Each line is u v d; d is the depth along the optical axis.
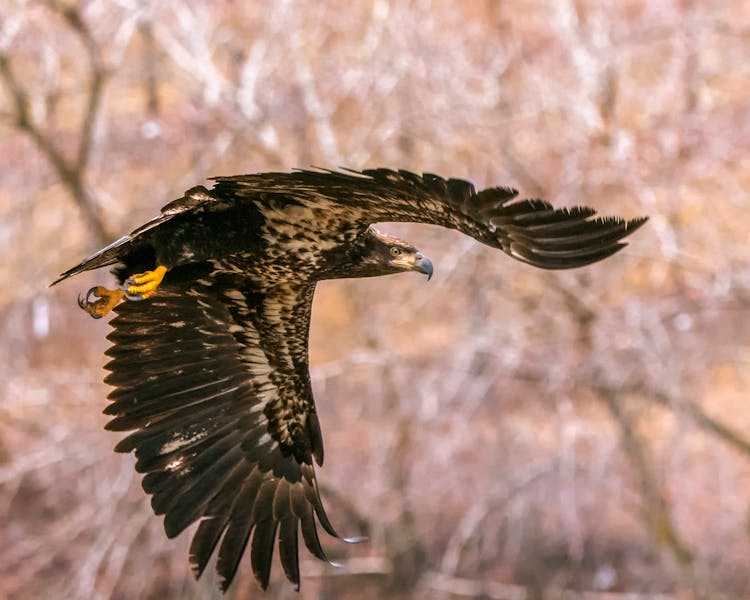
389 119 18.78
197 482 9.35
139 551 18.77
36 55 19.38
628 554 20.12
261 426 9.55
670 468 19.89
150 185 19.53
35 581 18.86
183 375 9.42
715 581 19.75
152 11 18.62
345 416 20.03
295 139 19.11
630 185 18.42
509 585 19.78
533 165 18.98
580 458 20.06
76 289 19.45
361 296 19.70
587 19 19.44
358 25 19.33
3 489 19.17
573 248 7.74
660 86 19.12
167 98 20.08
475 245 18.80
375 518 19.78
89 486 18.80
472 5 19.31
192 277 9.12
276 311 9.38
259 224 8.58
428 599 19.77
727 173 19.02
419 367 19.61
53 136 19.67
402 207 7.86
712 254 18.98
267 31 18.86
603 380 19.11
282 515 9.45
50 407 18.91
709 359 19.80
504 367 19.33
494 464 19.94
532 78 18.83
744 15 20.31
